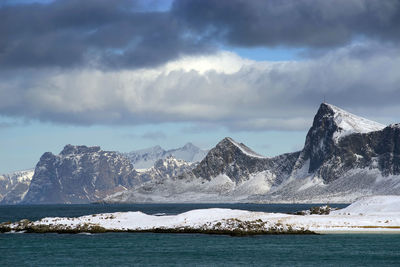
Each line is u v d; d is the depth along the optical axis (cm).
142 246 13550
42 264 11219
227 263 11281
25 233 16238
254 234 15538
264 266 10988
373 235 15300
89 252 12675
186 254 12356
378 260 11562
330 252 12562
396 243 13862
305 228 16375
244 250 12875
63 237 15250
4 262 11444
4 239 14862
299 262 11362
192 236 15375
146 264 11194
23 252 12700
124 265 11100
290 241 14300
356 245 13562
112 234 15888
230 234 15550
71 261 11544
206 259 11725
